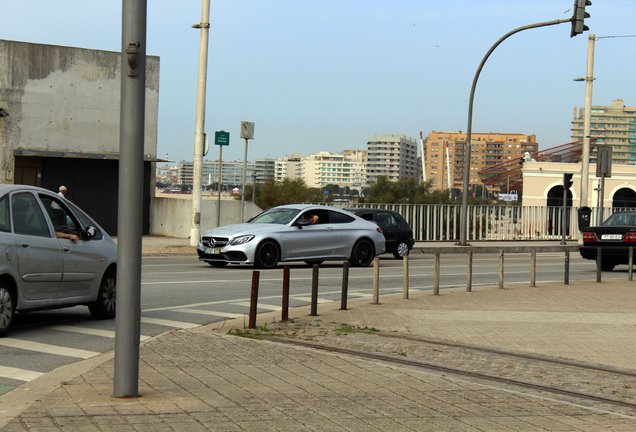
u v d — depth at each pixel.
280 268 18.89
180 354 7.70
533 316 11.41
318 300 13.27
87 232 10.12
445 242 34.59
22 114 26.77
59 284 9.46
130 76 5.44
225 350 7.99
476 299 13.23
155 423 5.05
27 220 9.16
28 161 27.42
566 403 6.15
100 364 7.06
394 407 5.78
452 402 6.02
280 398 5.95
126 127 5.47
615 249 20.41
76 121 27.80
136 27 5.43
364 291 14.86
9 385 6.50
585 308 12.36
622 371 7.91
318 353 7.97
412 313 11.41
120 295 5.68
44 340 8.78
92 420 5.08
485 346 9.09
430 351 8.60
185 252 23.89
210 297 13.11
